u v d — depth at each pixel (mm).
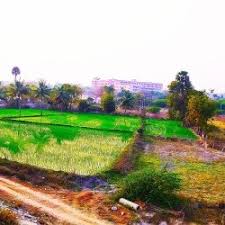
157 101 161000
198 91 98125
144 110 122500
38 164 41844
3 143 53438
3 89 129250
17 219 24781
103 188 34938
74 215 27625
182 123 96312
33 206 28500
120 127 82938
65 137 63312
